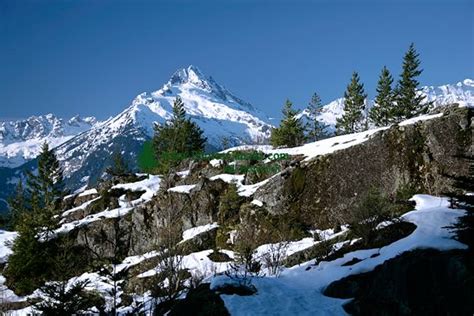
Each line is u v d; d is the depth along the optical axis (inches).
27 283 1434.5
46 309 647.8
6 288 1507.1
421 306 574.6
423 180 1301.7
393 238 810.2
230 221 1461.6
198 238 1445.6
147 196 1844.2
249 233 1354.6
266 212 1401.3
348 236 1053.2
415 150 1357.0
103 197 1898.4
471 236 592.4
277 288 712.4
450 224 699.4
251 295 674.2
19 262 1533.0
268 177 1584.6
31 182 2423.7
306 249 1114.1
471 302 534.9
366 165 1384.1
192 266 1301.7
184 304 676.7
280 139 2709.2
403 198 1231.5
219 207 1534.2
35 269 1530.5
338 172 1402.6
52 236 1648.6
